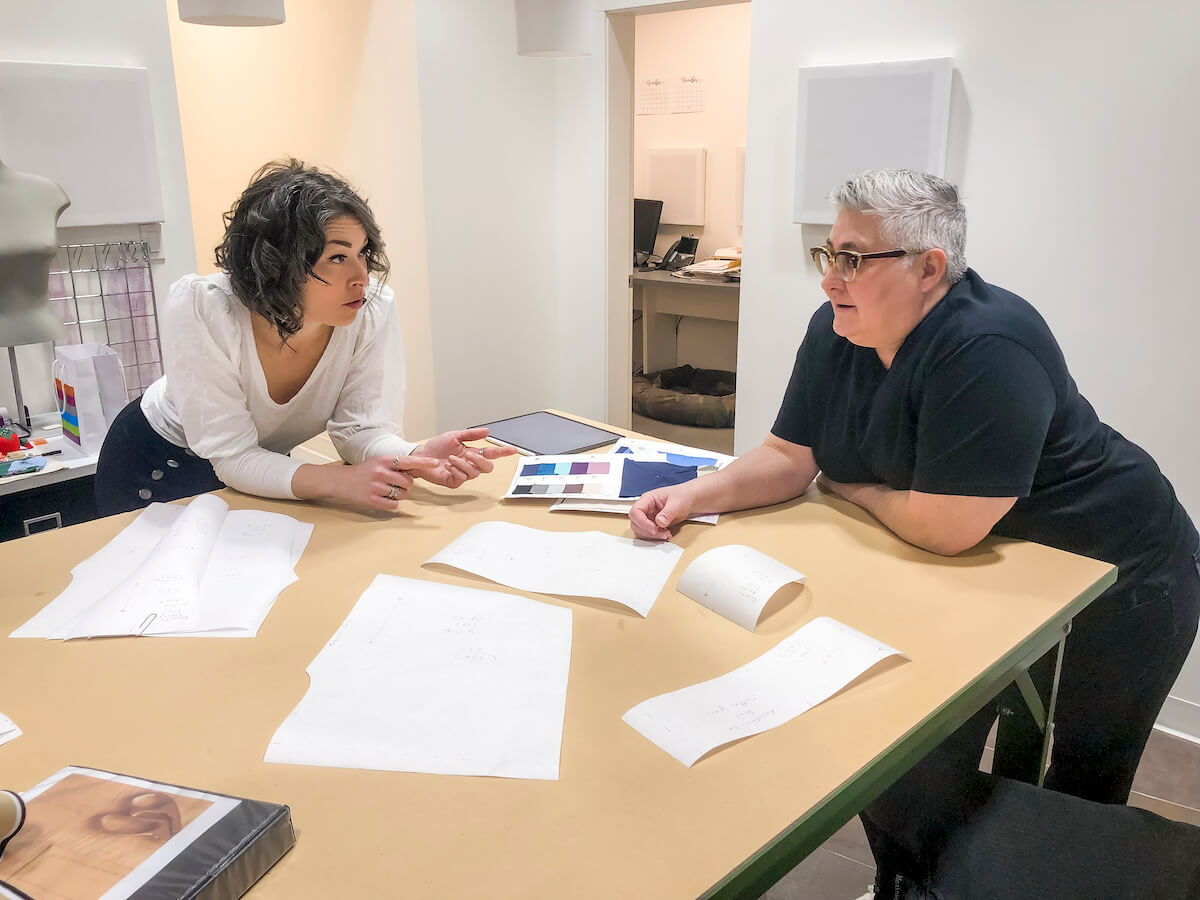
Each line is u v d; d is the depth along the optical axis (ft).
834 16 8.96
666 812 2.99
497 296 12.83
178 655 3.91
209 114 14.21
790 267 9.89
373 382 6.33
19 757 3.24
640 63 18.72
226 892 2.60
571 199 12.95
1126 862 3.81
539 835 2.89
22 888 2.52
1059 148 7.85
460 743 3.32
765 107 9.68
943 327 4.56
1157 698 5.38
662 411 17.70
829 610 4.30
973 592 4.47
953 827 4.08
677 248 18.38
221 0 7.39
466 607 4.29
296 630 4.11
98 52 8.84
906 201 4.42
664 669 3.83
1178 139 7.22
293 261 5.03
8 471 7.95
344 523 5.34
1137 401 7.81
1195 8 6.97
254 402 5.96
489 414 13.17
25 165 8.45
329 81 12.61
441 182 11.80
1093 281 7.87
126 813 2.81
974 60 8.18
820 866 6.55
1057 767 5.77
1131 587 5.12
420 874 2.73
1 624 4.17
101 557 4.83
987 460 4.49
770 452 5.74
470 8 11.62
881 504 5.19
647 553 4.90
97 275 9.25
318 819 2.95
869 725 3.45
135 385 9.78
